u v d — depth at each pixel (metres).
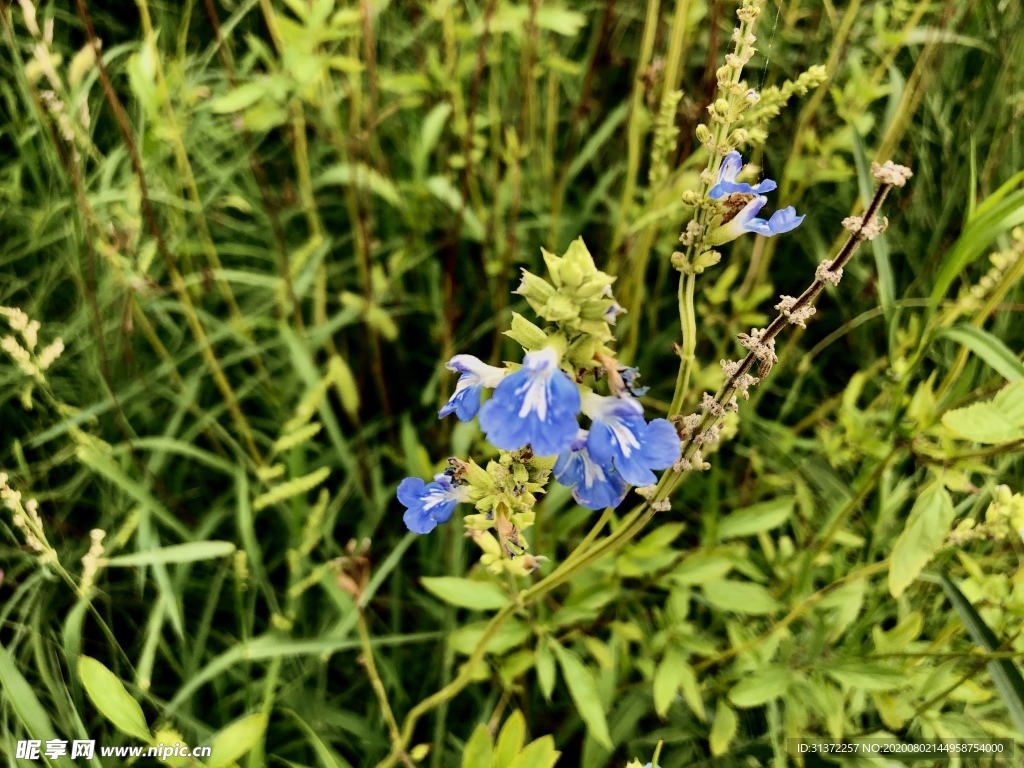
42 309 0.33
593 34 0.40
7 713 0.24
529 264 0.39
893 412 0.23
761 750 0.26
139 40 0.35
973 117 0.34
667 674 0.25
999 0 0.33
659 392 0.37
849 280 0.37
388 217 0.40
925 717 0.24
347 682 0.30
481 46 0.29
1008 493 0.19
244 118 0.29
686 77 0.39
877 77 0.31
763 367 0.16
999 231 0.20
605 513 0.19
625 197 0.32
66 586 0.29
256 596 0.31
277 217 0.35
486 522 0.17
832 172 0.32
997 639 0.20
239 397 0.33
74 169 0.26
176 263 0.35
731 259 0.36
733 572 0.32
